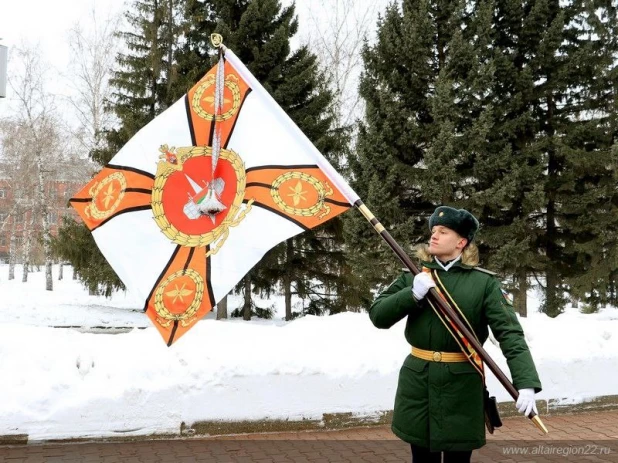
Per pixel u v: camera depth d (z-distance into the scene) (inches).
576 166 571.2
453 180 544.1
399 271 538.9
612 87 588.1
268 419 224.5
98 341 231.8
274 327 267.3
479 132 524.4
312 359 234.2
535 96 587.5
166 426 213.6
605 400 262.5
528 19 584.1
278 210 173.3
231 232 175.0
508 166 549.0
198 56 706.8
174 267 173.3
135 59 709.9
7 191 1667.1
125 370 215.9
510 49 608.4
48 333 235.3
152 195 178.9
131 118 673.0
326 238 674.2
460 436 113.9
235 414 221.1
